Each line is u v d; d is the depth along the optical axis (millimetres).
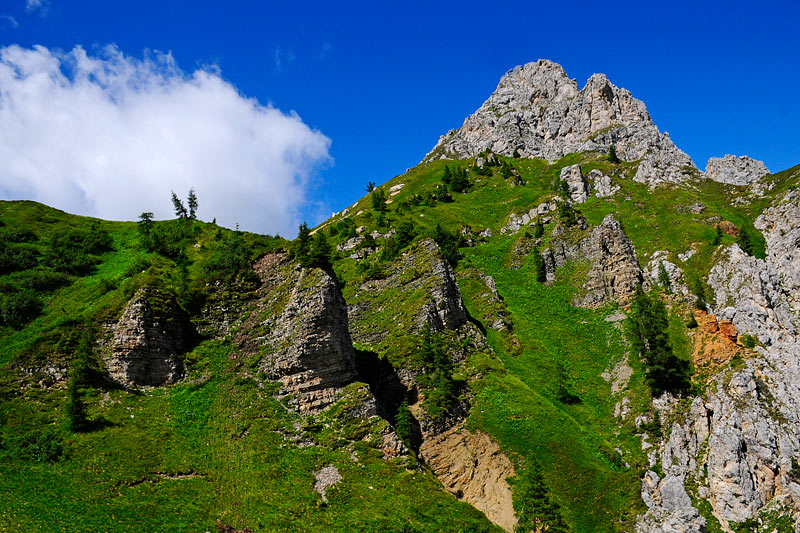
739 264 107875
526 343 106312
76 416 58250
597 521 67438
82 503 49562
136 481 53938
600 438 81500
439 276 99062
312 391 67812
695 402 83062
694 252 125250
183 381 69250
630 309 109250
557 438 76938
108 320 70312
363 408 66812
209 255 89750
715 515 71812
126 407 63031
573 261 127875
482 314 113750
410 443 70250
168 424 62562
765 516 71312
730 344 93062
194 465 57906
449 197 195000
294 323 71375
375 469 60688
